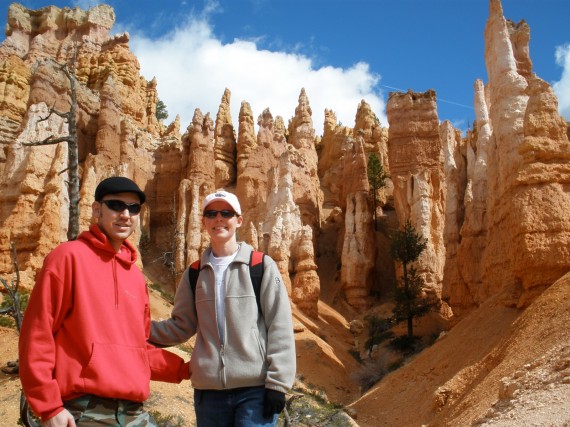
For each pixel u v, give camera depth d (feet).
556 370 48.29
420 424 67.51
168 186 184.85
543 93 81.15
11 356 76.59
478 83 135.74
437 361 83.20
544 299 65.72
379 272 186.39
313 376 114.21
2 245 108.78
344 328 158.51
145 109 232.32
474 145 160.25
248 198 188.14
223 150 205.16
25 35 248.93
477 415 53.16
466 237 118.42
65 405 15.42
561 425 35.73
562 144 78.13
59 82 147.43
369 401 89.61
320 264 197.36
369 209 190.19
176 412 67.77
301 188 205.36
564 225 73.26
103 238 16.84
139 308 17.34
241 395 17.76
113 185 17.39
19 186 117.50
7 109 167.73
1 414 61.31
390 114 186.70
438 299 158.20
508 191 86.43
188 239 157.07
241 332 18.06
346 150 211.82
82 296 15.94
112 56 219.00
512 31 108.58
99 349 15.72
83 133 166.09
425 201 171.42
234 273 18.76
